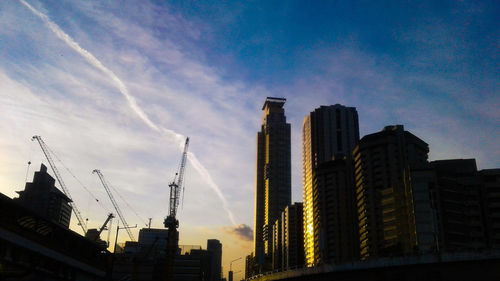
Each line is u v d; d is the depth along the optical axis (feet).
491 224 526.16
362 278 287.28
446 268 259.19
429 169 546.26
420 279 264.72
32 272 228.43
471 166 573.74
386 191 598.75
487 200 537.65
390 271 276.62
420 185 539.70
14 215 209.46
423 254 264.72
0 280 216.13
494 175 546.67
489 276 246.06
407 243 538.88
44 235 247.91
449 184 539.70
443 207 524.11
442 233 511.40
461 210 532.73
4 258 204.23
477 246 508.94
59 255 255.09
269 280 374.22
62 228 257.55
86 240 298.76
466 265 253.65
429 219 519.19
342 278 298.35
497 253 245.04
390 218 581.12
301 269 329.52
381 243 592.60
